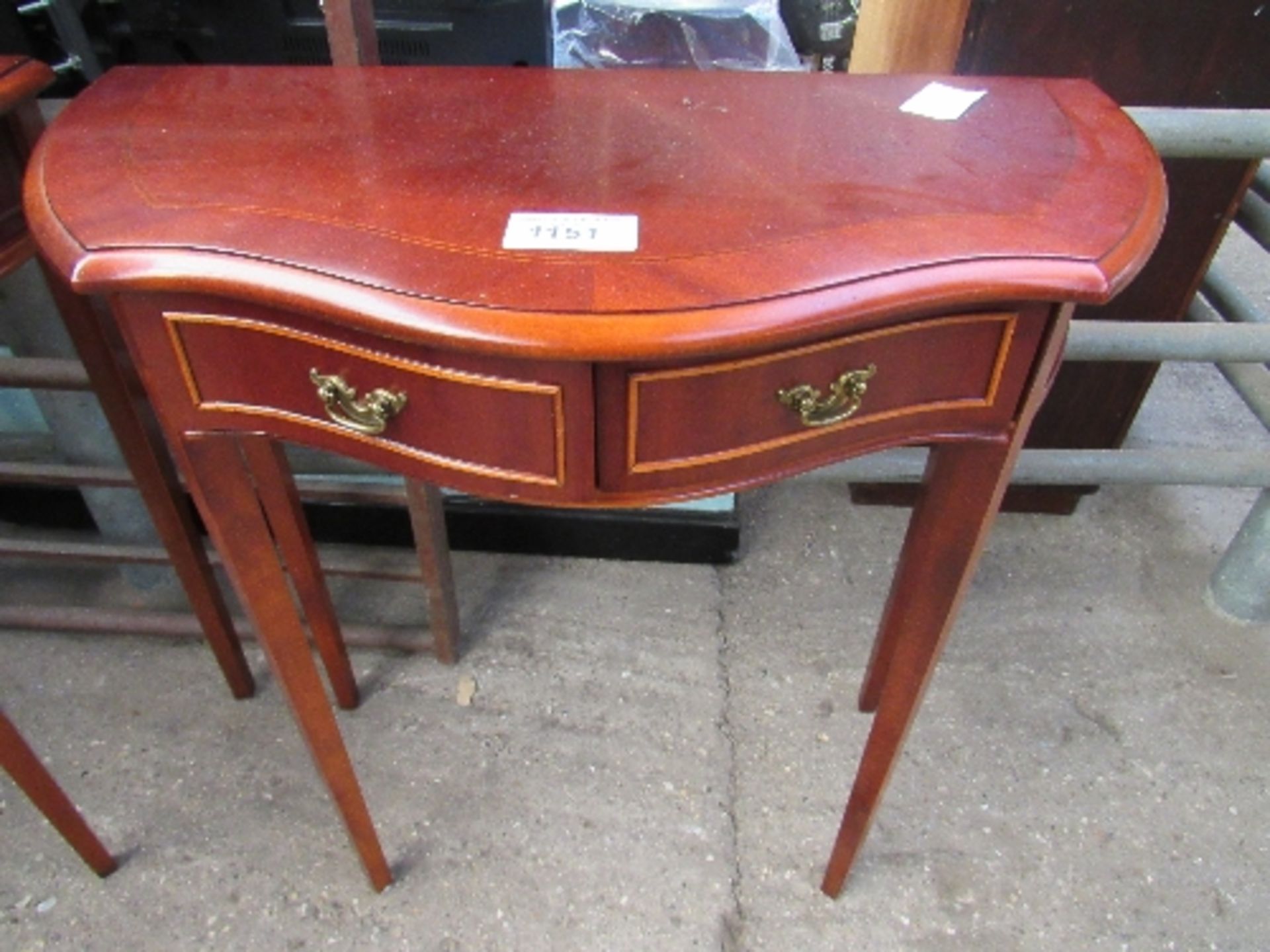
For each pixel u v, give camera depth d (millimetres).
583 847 1060
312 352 597
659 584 1380
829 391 606
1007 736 1182
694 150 682
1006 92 777
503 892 1021
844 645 1294
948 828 1085
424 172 647
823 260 556
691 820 1086
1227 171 1147
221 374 627
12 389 1248
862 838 946
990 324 597
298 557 1036
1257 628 1333
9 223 788
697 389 579
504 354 523
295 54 986
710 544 1382
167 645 1283
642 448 602
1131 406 1388
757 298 531
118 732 1173
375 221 590
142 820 1081
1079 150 681
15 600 1348
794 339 544
